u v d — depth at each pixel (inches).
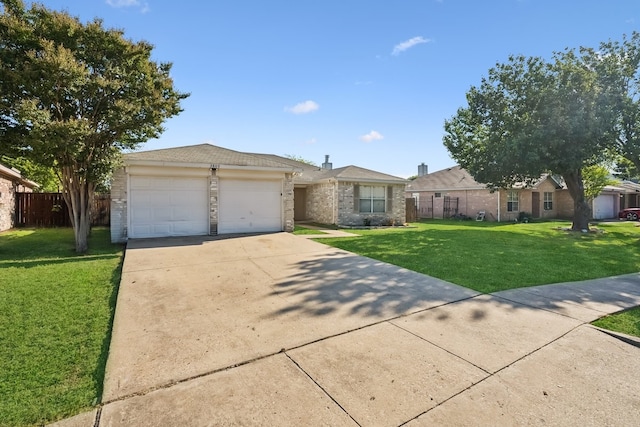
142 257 297.6
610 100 462.3
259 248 349.7
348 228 605.3
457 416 92.5
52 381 107.9
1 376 109.9
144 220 404.5
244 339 139.3
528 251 364.2
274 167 466.9
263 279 234.4
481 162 577.6
